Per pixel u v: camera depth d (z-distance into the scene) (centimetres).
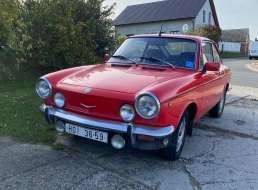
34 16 822
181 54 417
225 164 363
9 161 338
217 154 394
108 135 322
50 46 852
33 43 820
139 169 336
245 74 1507
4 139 403
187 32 2666
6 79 816
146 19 3759
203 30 2817
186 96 342
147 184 303
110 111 317
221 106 592
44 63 847
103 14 1062
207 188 302
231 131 502
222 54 3912
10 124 459
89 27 975
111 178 311
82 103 332
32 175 308
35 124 464
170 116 310
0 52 758
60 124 351
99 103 319
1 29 664
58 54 870
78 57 897
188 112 383
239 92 890
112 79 345
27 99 629
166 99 297
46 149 377
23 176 305
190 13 3400
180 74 372
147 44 441
